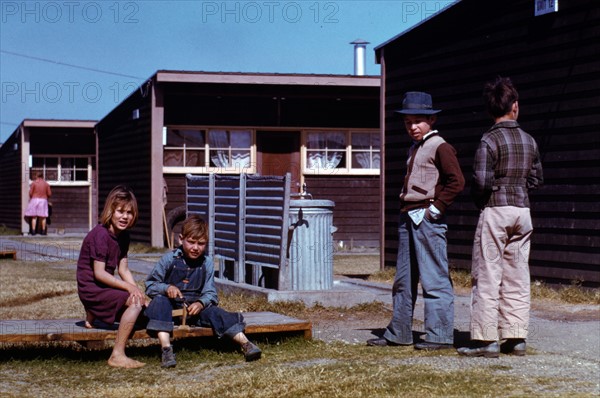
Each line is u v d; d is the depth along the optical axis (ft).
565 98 36.78
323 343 23.81
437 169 22.45
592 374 19.66
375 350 22.70
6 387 18.93
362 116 74.43
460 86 43.01
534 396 17.38
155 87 69.05
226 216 35.29
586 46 35.96
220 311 21.71
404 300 23.25
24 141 98.32
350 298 30.96
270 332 24.38
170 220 69.62
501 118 21.97
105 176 84.38
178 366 20.97
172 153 71.10
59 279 43.16
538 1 38.09
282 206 30.96
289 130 73.10
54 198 100.68
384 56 47.96
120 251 21.97
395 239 46.93
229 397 17.71
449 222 43.50
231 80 67.97
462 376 19.20
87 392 18.39
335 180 74.13
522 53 39.14
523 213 21.49
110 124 82.58
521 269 21.68
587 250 35.55
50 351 22.58
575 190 36.14
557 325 27.43
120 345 20.97
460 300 34.22
